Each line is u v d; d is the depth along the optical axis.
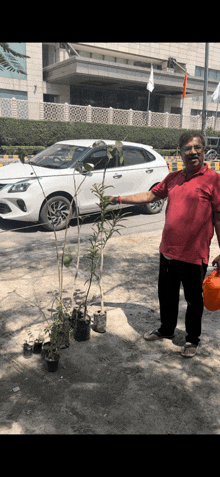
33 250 5.57
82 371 2.77
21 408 2.36
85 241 6.14
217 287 2.75
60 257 5.32
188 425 2.29
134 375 2.75
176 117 24.00
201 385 2.68
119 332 3.38
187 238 2.72
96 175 6.97
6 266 4.88
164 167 8.28
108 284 4.47
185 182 2.72
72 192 6.71
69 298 3.98
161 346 3.19
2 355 2.92
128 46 25.11
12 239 6.12
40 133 17.58
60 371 2.76
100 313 3.35
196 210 2.66
